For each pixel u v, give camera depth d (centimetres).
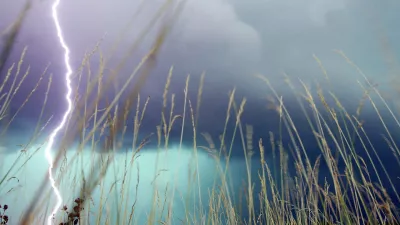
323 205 247
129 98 78
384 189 224
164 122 207
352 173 235
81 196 85
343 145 240
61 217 125
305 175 253
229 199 253
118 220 176
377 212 225
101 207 169
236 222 256
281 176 266
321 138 242
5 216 141
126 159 184
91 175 86
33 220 56
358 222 228
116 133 87
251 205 258
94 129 96
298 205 259
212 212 243
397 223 216
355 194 234
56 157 65
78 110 84
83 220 135
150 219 196
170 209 223
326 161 240
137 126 179
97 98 84
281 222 259
